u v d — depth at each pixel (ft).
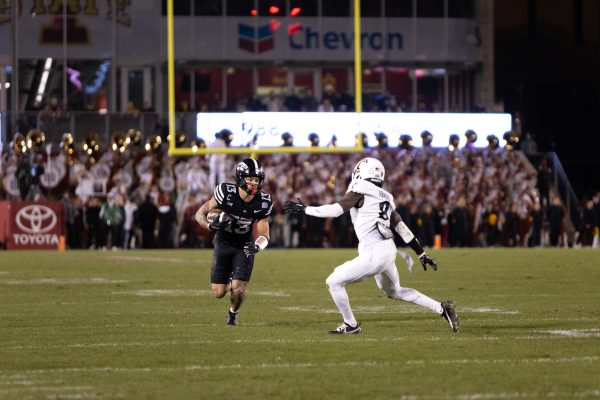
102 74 306.14
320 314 103.71
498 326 93.09
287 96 286.66
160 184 243.40
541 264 176.24
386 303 114.11
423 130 287.48
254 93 315.17
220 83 313.53
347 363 72.64
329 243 249.34
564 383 65.00
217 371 69.67
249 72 315.17
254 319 99.55
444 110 323.37
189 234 239.91
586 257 196.34
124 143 255.09
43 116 277.03
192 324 95.40
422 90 323.37
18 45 301.02
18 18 301.02
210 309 108.68
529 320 97.55
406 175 259.39
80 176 241.14
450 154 263.70
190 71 311.88
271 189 253.44
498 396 61.00
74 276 152.05
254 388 63.77
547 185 265.54
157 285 137.39
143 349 79.41
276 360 73.97
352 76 320.09
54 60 303.27
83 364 72.64
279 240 248.32
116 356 76.07
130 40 307.37
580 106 355.56
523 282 140.36
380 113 284.61
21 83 301.02
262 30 314.55
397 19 320.09
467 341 83.20
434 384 64.80
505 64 355.77
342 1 318.24
